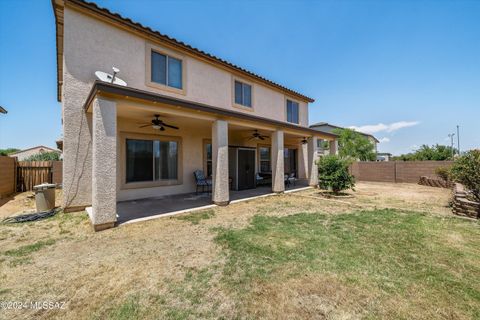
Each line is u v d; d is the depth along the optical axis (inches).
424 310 87.0
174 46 330.0
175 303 93.4
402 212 247.8
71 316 86.8
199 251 145.5
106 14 261.4
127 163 313.4
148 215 232.7
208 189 398.0
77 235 177.0
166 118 287.6
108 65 270.7
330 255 137.2
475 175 232.5
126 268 123.9
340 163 374.6
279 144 380.8
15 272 120.3
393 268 120.6
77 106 248.8
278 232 180.9
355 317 83.4
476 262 127.2
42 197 252.2
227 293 99.5
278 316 84.6
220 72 405.7
